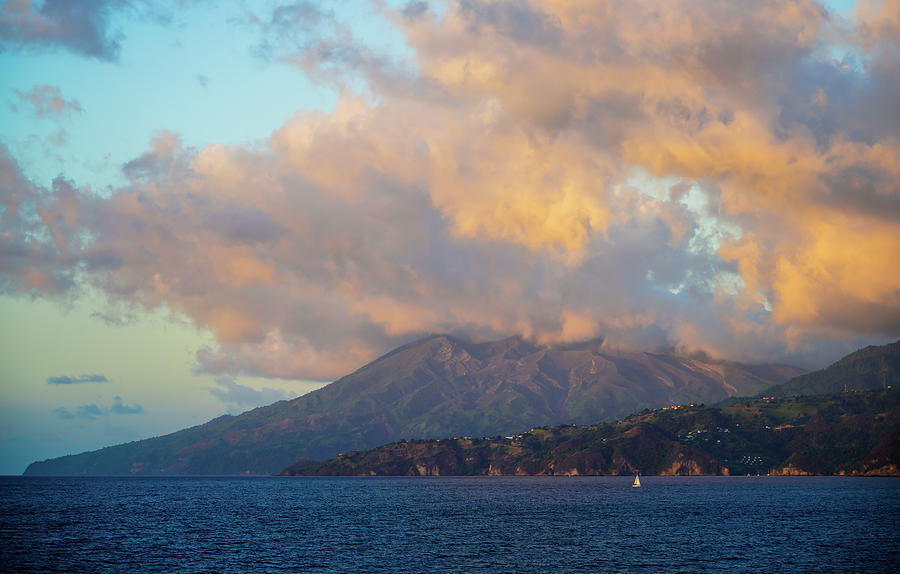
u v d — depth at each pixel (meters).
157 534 171.88
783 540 155.62
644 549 142.62
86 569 122.44
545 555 135.00
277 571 119.94
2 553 140.00
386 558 132.00
